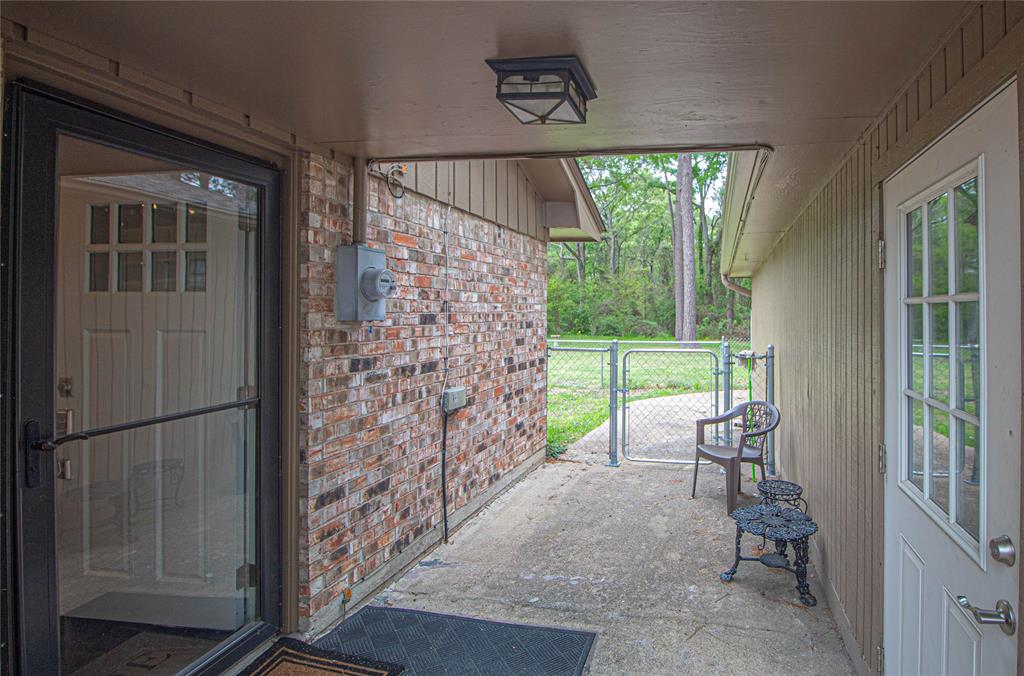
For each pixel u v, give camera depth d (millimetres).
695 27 1773
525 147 3080
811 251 4137
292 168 2938
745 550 4227
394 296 3744
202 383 2570
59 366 1996
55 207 1971
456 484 4629
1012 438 1415
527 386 6191
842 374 3119
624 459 6836
